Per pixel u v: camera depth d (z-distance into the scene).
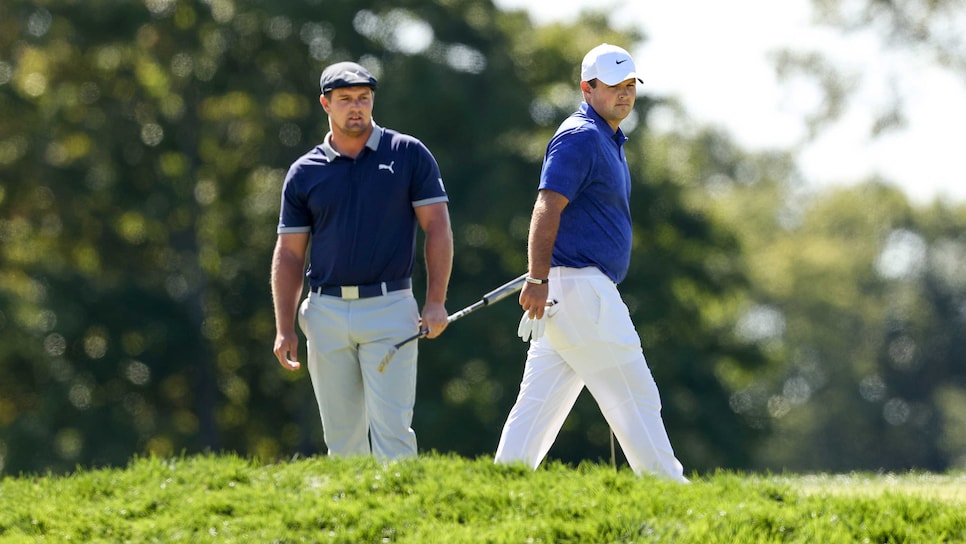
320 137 104.75
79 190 103.94
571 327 24.75
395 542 21.81
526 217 95.75
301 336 93.69
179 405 105.25
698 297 109.50
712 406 101.19
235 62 106.88
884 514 21.61
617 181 24.94
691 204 108.38
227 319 106.88
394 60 100.19
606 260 24.88
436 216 27.20
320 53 103.06
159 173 106.19
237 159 109.06
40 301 99.50
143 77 107.69
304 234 27.75
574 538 21.22
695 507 22.05
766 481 24.75
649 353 100.69
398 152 27.09
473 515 22.55
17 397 101.25
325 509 22.97
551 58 106.31
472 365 94.00
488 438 92.88
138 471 26.25
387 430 27.05
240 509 23.70
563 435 96.56
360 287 27.11
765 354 110.25
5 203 104.81
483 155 96.00
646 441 24.80
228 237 109.50
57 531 23.56
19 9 101.81
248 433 108.12
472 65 99.12
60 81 106.06
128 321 99.69
